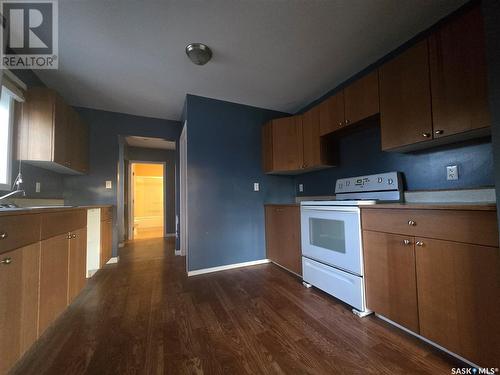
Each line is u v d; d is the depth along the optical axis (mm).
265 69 2225
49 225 1349
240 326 1493
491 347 947
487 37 908
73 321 1573
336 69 2250
